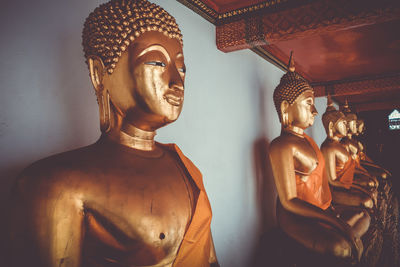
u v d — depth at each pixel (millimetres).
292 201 2492
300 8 2559
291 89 2791
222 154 2869
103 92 1267
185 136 2398
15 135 1350
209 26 2830
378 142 11008
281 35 2619
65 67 1567
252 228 3297
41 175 1030
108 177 1116
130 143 1296
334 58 4531
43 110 1462
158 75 1189
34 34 1442
